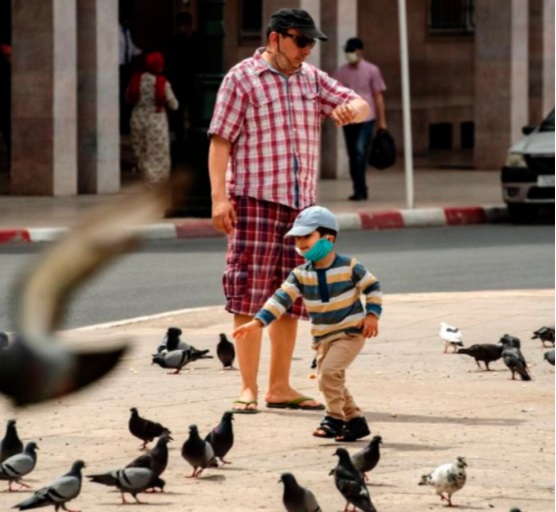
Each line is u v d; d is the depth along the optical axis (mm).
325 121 51375
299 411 15852
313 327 14297
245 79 15906
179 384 17484
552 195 40750
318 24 48250
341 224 39500
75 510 10852
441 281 28609
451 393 16828
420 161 61219
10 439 12242
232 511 10898
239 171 16000
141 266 30297
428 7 64750
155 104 42312
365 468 11852
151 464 11336
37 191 42594
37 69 42281
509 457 13133
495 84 55156
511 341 18500
